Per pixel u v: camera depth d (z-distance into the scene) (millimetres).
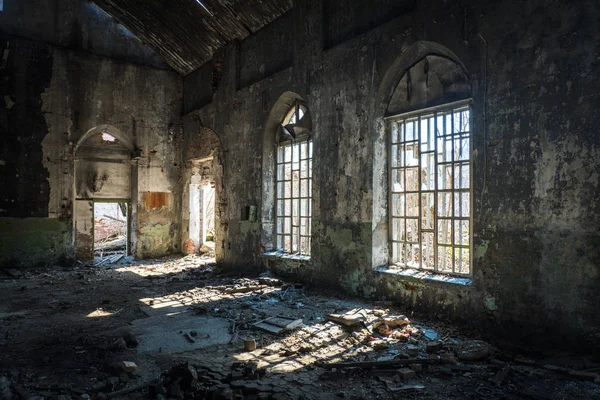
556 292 4551
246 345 4797
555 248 4566
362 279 7051
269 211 9742
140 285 9000
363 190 7059
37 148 11219
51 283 9281
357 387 3803
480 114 5336
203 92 12719
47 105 11383
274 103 9266
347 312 6043
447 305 5684
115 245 16781
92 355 4660
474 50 5414
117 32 12719
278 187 9672
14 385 3830
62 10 11742
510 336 4949
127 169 13391
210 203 16969
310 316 6090
